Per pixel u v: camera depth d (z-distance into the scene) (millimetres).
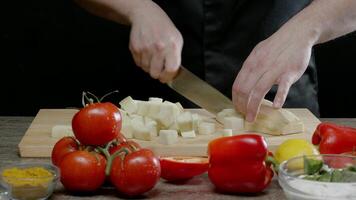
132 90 3131
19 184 1669
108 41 3133
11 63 3191
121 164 1703
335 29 2355
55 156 1810
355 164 1687
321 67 3119
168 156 2051
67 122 2326
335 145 1915
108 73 3154
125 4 2492
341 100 3160
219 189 1792
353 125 2453
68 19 3135
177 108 2223
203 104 2363
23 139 2113
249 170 1734
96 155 1729
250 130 2262
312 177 1625
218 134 2199
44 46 3170
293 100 2693
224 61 2668
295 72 2258
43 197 1695
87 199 1720
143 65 2465
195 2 2633
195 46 2678
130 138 2143
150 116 2215
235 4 2619
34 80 3209
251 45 2646
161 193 1766
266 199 1740
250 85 2246
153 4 2500
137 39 2416
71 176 1711
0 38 3168
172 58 2342
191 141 2121
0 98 3230
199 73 2697
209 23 2641
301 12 2367
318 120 2381
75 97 3205
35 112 3236
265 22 2627
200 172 1819
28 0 3127
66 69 3186
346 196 1541
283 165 1654
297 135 2207
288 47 2275
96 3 2551
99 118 1756
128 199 1724
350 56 3094
